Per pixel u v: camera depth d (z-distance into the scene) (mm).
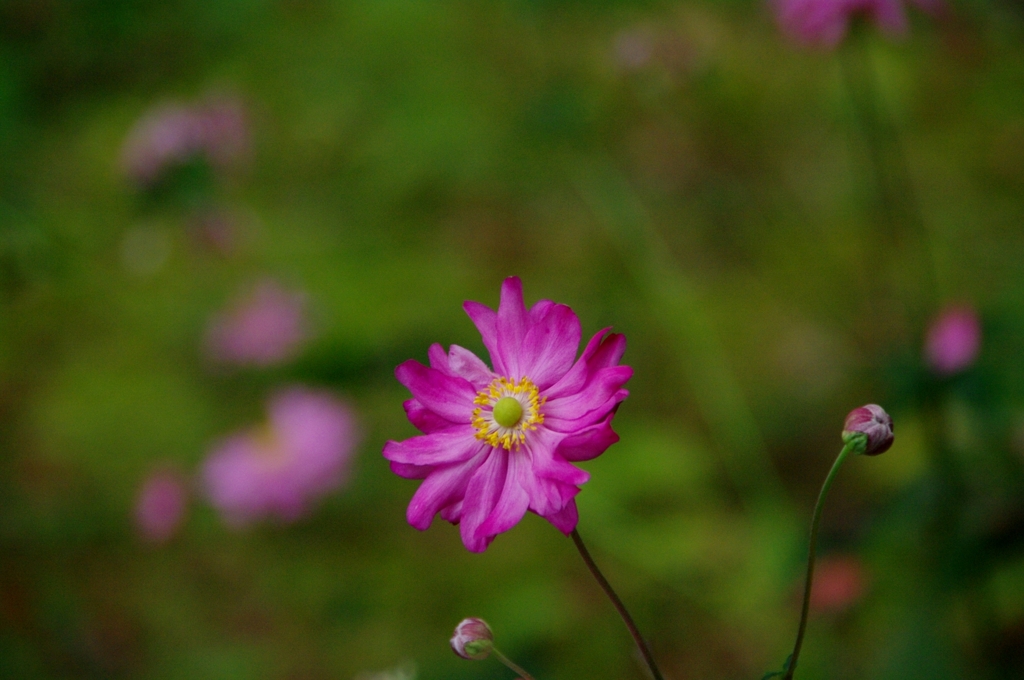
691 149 1814
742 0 2080
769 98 1874
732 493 1333
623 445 1395
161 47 2342
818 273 1585
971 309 1133
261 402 1602
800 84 1896
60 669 1295
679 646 1167
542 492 929
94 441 1595
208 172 1535
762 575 1190
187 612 1354
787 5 1180
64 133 2150
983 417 1136
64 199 1910
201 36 2324
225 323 1596
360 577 1343
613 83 1843
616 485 1337
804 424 1396
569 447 932
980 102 1768
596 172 1665
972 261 1482
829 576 1130
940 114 1771
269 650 1277
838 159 1760
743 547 1248
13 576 1424
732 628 1167
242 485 1335
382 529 1411
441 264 1746
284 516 1335
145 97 2234
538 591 1246
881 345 1413
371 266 1765
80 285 1830
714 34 2029
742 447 1303
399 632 1261
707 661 1158
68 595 1396
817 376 1440
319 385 1566
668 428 1415
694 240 1706
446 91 1961
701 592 1205
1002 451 1136
